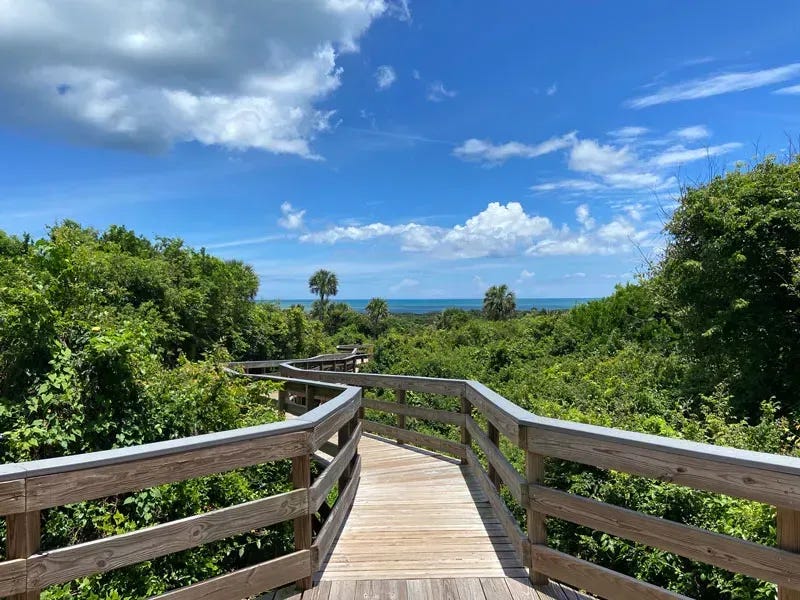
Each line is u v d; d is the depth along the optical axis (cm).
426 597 270
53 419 398
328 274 5969
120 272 1288
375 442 675
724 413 615
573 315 1504
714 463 197
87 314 495
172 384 499
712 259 827
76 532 359
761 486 185
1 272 509
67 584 305
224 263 1905
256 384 591
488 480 410
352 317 5603
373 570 302
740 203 823
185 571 357
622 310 1331
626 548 332
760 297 798
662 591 222
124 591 322
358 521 383
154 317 1171
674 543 215
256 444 252
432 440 591
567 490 380
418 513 400
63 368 413
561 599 266
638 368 905
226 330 1727
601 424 485
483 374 1187
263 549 419
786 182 802
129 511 384
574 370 1012
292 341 2225
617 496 352
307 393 577
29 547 186
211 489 418
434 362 1258
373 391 1038
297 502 272
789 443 521
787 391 768
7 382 407
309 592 276
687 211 873
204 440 232
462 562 312
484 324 2269
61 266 501
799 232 768
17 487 182
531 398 764
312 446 278
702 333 837
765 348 786
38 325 420
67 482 193
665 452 213
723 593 298
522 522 409
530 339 1462
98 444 419
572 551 360
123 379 439
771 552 186
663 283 948
